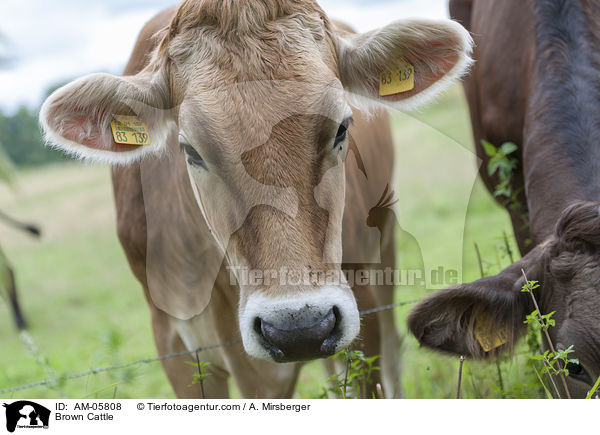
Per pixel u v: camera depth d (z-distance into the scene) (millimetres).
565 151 3678
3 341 9086
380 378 4016
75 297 11188
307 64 3000
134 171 3855
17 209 19844
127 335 8102
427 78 3447
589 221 3002
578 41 4016
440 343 3287
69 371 6730
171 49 3146
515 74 4395
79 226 17594
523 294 3133
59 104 3074
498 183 4738
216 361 3895
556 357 2787
